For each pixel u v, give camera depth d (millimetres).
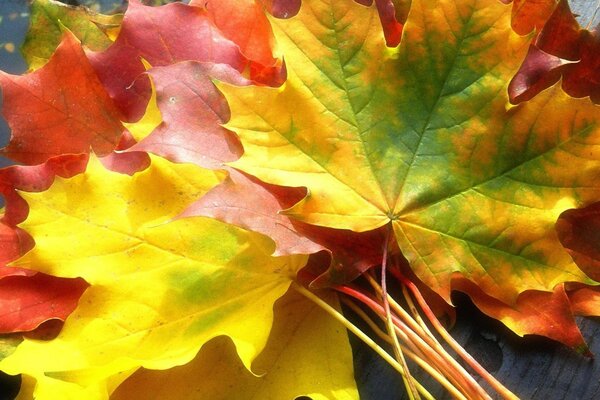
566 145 605
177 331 611
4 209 644
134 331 608
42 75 648
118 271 610
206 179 620
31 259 604
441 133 618
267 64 664
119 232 611
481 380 635
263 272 622
